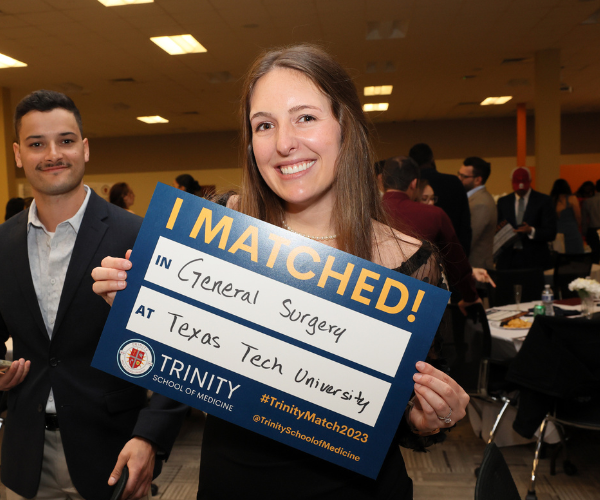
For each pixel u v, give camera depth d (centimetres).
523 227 448
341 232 88
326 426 82
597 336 206
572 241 669
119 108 1135
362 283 82
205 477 91
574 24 699
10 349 222
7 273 127
